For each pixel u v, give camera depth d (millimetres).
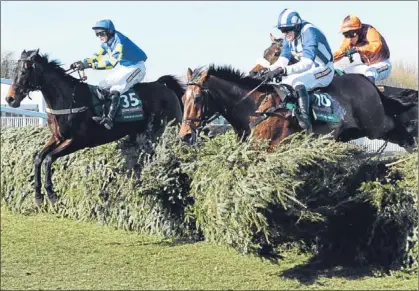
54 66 11797
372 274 8906
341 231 9508
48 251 10773
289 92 9852
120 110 11984
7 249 10953
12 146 15234
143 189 11125
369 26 12258
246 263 9758
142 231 12195
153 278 8945
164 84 12914
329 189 8969
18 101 11641
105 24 11938
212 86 9609
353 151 9148
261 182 8273
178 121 12555
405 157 9211
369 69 12016
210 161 9109
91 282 8742
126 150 12234
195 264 9742
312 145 8742
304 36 10180
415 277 8633
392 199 8930
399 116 11281
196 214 9891
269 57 11773
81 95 11898
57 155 11906
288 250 10305
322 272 9102
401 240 8883
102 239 11766
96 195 12852
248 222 8492
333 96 10555
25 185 14672
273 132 9695
